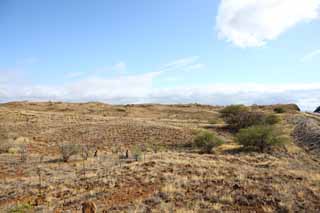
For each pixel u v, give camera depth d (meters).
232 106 55.69
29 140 34.25
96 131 41.41
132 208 10.11
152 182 13.71
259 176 14.34
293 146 29.38
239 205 10.50
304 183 13.09
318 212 9.72
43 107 87.88
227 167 16.86
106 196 11.83
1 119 51.47
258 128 29.55
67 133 40.09
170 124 50.53
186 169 16.19
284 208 9.99
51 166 20.03
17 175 17.19
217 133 41.91
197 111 87.62
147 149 30.06
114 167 18.00
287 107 91.62
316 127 37.94
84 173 16.41
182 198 11.15
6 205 11.23
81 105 97.31
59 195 12.44
